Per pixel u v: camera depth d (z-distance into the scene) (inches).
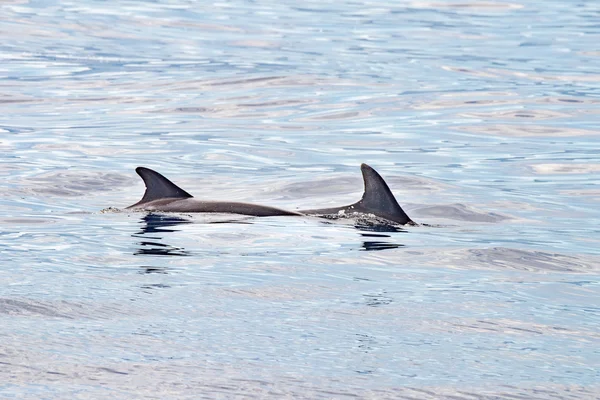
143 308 988.6
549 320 1005.2
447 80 4244.6
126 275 1174.3
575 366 820.6
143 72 4389.8
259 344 859.4
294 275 1217.4
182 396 706.8
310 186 2186.3
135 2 7185.0
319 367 792.3
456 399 724.0
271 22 6525.6
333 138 2906.0
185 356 809.5
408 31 6235.2
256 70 4446.4
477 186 2188.7
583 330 962.7
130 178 2236.7
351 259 1348.4
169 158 2536.9
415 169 2409.0
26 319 917.2
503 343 896.9
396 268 1300.4
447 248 1464.1
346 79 4207.7
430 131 3043.8
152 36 5689.0
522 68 4697.3
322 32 6097.4
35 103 3516.2
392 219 1681.8
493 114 3383.4
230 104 3565.5
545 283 1227.9
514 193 2107.5
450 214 1862.7
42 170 2283.5
